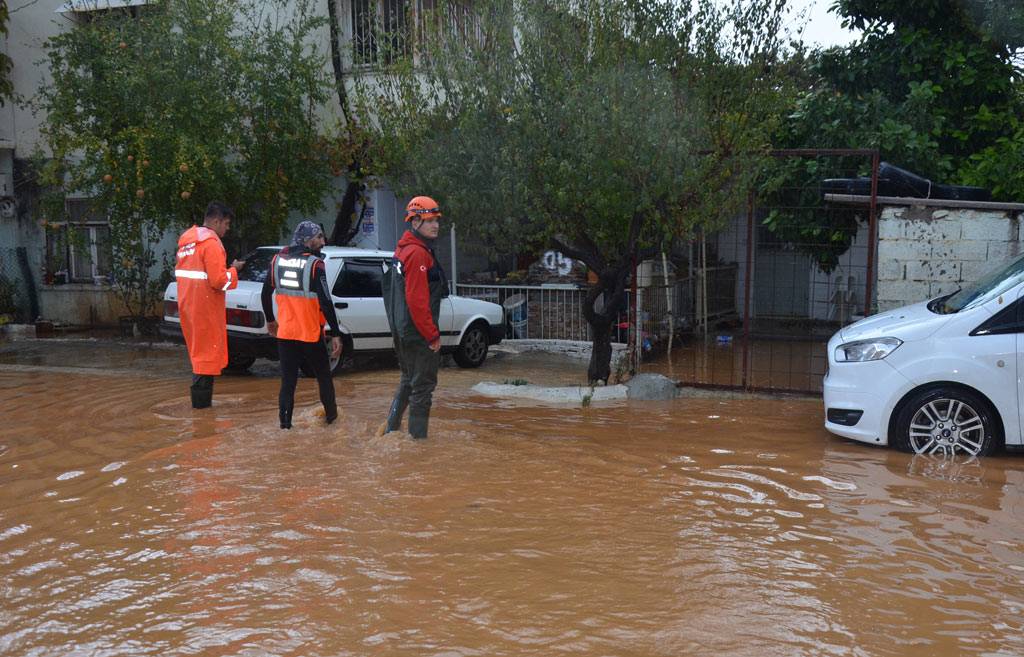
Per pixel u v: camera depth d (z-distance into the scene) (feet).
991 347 22.65
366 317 38.24
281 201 46.01
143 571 15.11
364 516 17.85
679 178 28.50
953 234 32.68
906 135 40.09
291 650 12.28
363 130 39.22
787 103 30.25
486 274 52.11
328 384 26.43
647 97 28.07
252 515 17.90
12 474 21.18
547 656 12.07
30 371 38.55
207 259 28.22
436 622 13.12
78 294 58.65
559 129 29.17
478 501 18.88
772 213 44.60
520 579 14.71
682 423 27.12
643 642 12.50
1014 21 40.88
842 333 25.45
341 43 49.11
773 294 53.67
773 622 13.17
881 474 21.31
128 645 12.48
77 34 44.75
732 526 17.47
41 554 15.96
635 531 17.10
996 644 12.57
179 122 43.09
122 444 24.04
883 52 43.80
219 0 46.70
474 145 29.48
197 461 22.06
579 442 24.35
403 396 24.75
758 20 29.22
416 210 23.13
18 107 57.62
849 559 15.75
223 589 14.33
